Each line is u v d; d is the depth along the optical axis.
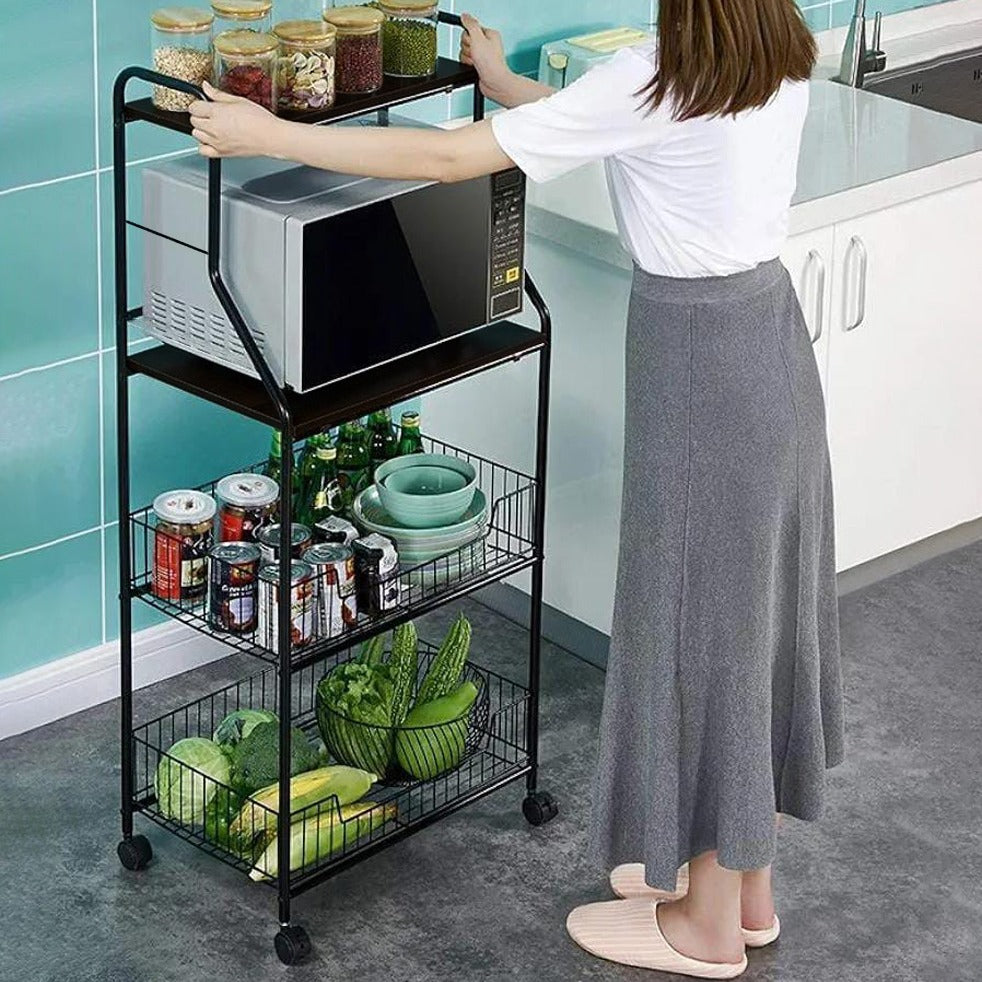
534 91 3.24
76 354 3.72
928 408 4.34
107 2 3.51
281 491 3.05
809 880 3.55
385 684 3.61
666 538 3.01
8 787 3.74
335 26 3.01
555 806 3.69
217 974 3.26
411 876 3.53
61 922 3.37
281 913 3.28
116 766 3.83
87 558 3.91
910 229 4.08
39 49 3.44
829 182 3.90
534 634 3.61
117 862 3.54
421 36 3.12
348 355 3.07
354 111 3.03
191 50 2.97
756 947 3.37
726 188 2.81
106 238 3.68
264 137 2.84
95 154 3.60
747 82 2.71
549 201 3.88
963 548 4.79
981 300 4.32
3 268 3.55
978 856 3.63
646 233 2.90
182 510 3.30
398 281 3.10
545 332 3.39
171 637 4.10
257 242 2.98
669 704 3.07
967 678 4.23
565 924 3.41
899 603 4.53
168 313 3.20
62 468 3.79
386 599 3.30
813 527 3.09
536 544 3.57
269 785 3.46
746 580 3.00
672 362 2.94
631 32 4.31
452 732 3.59
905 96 4.83
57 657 3.95
